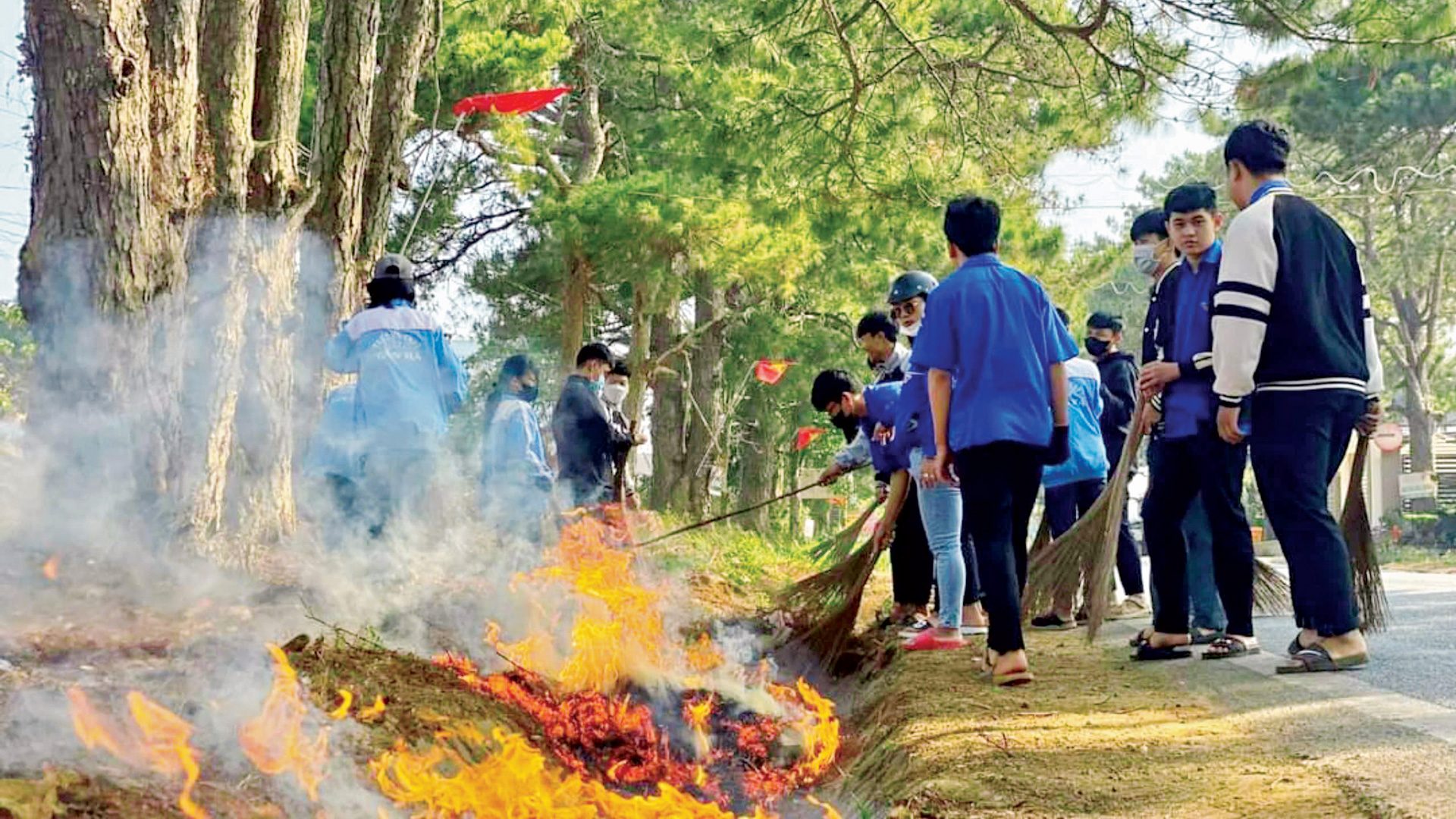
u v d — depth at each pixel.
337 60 9.82
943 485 6.91
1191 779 3.75
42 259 6.47
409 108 10.44
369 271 10.25
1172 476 6.11
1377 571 6.21
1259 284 5.30
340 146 9.82
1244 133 5.60
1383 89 26.56
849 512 31.45
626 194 17.92
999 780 3.87
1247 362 5.32
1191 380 6.05
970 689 5.49
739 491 33.16
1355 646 5.39
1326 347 5.34
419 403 7.99
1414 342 36.81
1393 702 4.66
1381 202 28.86
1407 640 6.71
